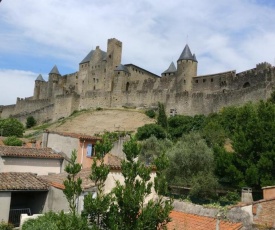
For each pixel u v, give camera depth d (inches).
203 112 3503.9
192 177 1429.6
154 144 1967.3
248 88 3038.9
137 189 393.1
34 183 876.0
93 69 5201.8
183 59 4101.9
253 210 617.0
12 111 6023.6
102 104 4724.4
